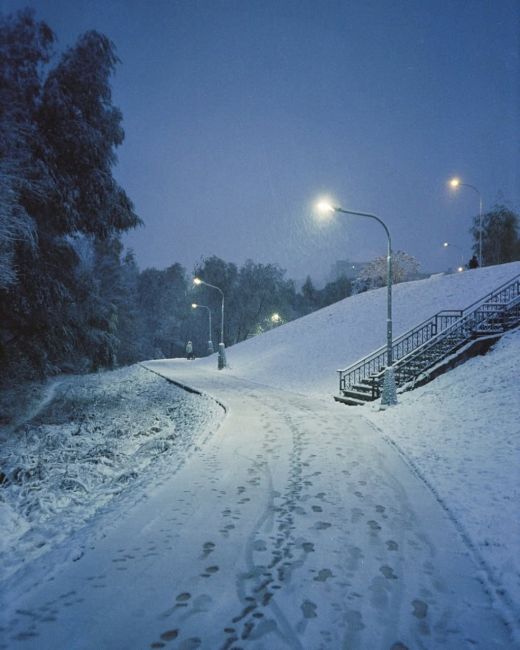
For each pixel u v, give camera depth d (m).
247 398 19.20
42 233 20.66
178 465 8.73
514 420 10.52
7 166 16.92
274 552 5.06
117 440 14.47
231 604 4.05
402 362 18.55
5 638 3.58
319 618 3.85
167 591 4.26
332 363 26.75
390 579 4.48
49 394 25.73
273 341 40.31
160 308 83.56
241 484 7.51
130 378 36.38
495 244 51.16
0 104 19.17
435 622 3.80
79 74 21.64
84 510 7.45
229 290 71.25
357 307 37.00
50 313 21.59
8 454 12.54
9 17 20.00
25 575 4.61
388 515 6.12
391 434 11.25
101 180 21.88
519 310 19.05
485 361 16.05
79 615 3.89
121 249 55.62
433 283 33.62
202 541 5.35
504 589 4.24
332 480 7.68
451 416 12.12
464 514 6.03
